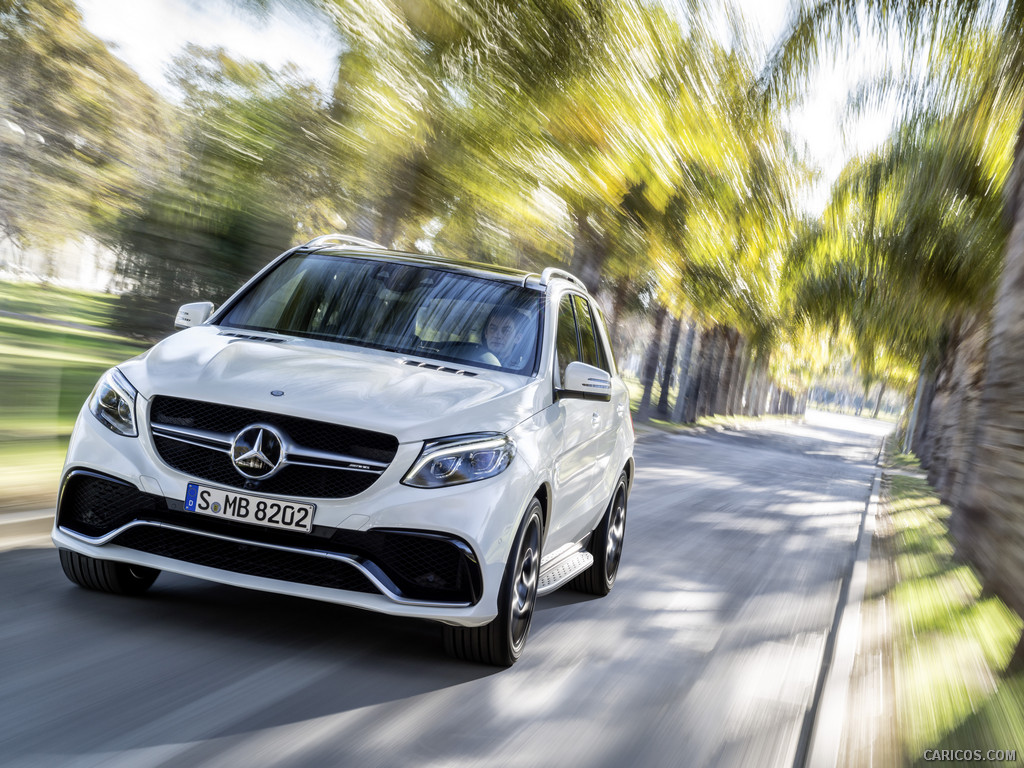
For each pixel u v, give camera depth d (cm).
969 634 656
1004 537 768
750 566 877
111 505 444
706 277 2016
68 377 1411
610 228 1390
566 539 569
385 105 979
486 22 1005
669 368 4694
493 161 1091
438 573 431
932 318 1981
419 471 426
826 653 589
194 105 1059
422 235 1145
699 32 1095
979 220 1464
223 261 1259
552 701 435
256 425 425
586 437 567
